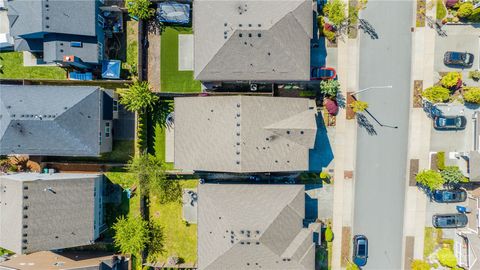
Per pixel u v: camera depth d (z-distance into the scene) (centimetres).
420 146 3228
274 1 2827
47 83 3166
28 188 2742
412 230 3269
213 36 2823
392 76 3192
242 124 2789
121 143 3231
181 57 3186
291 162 2905
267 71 2873
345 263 3294
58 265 2952
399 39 3175
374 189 3256
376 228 3272
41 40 3003
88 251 3288
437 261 3269
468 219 3209
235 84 3167
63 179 2853
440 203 3256
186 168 2969
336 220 3272
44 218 2803
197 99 2927
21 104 2795
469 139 3206
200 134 2917
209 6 2841
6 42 3098
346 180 3256
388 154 3234
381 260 3281
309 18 2867
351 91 3203
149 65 3200
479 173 3044
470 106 3188
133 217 3222
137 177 3119
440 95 2984
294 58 2853
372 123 3228
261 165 2848
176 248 3284
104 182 3238
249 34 2762
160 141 3241
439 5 3153
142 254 3241
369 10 3169
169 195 3259
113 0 3120
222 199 2934
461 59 3108
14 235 2766
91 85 3195
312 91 3175
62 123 2797
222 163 2856
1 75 3186
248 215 2867
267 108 2858
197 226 3009
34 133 2825
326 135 3234
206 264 2931
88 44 2955
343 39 3172
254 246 2841
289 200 2945
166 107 3216
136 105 2969
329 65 3189
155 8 3139
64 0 2822
